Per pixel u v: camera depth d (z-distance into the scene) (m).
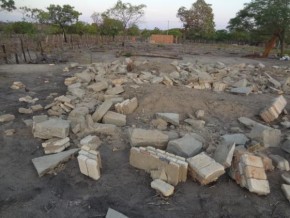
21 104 7.70
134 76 9.76
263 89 10.12
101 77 9.71
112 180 4.22
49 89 9.38
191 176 4.23
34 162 4.52
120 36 42.94
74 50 23.48
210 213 3.62
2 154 4.93
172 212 3.62
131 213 3.59
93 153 4.37
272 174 4.49
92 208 3.65
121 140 5.43
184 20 60.00
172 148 4.91
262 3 24.53
